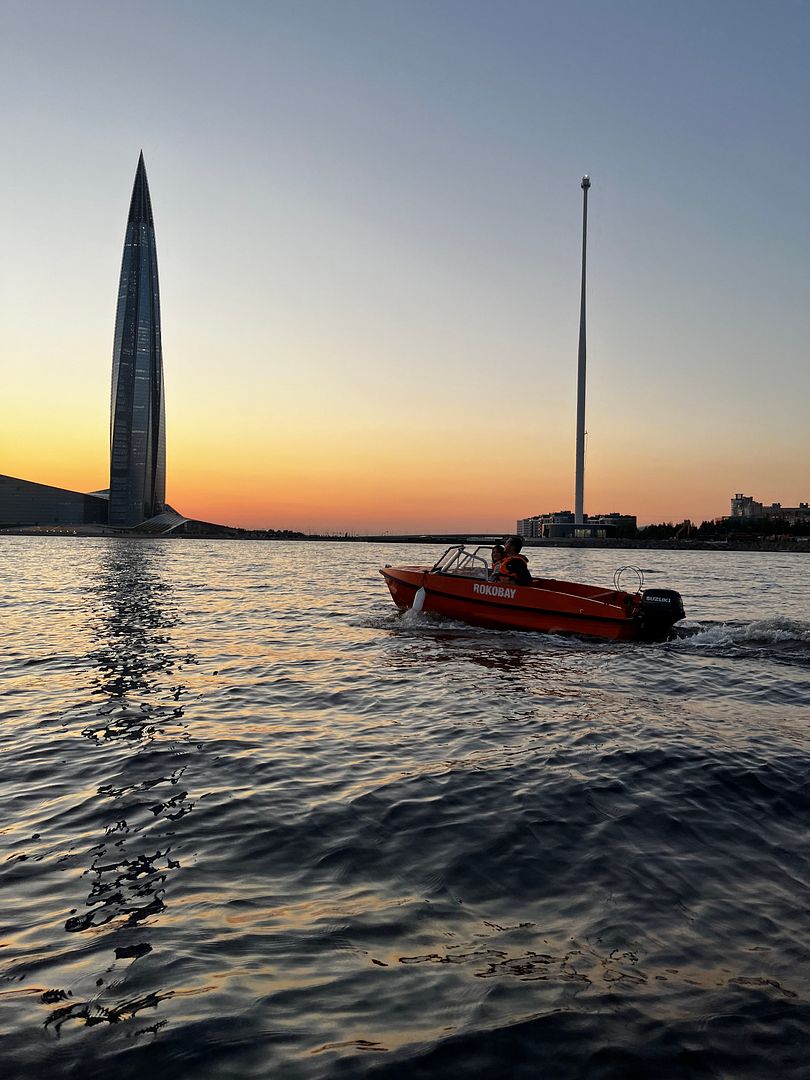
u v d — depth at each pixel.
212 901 3.10
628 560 72.94
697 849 3.65
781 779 4.73
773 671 9.03
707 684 8.18
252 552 82.25
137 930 2.84
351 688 7.89
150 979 2.49
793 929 2.85
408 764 5.11
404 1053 2.13
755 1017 2.29
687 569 48.00
